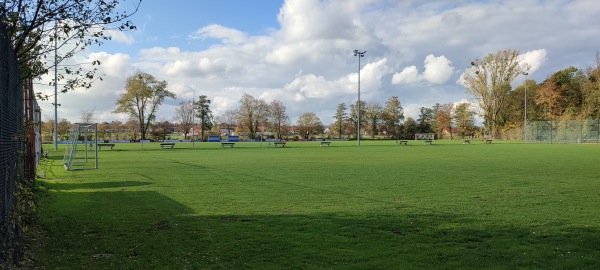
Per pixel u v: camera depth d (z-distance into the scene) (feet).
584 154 99.86
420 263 18.75
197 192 41.04
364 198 36.94
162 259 19.52
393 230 24.94
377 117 330.13
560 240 22.47
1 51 15.51
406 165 71.31
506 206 32.55
